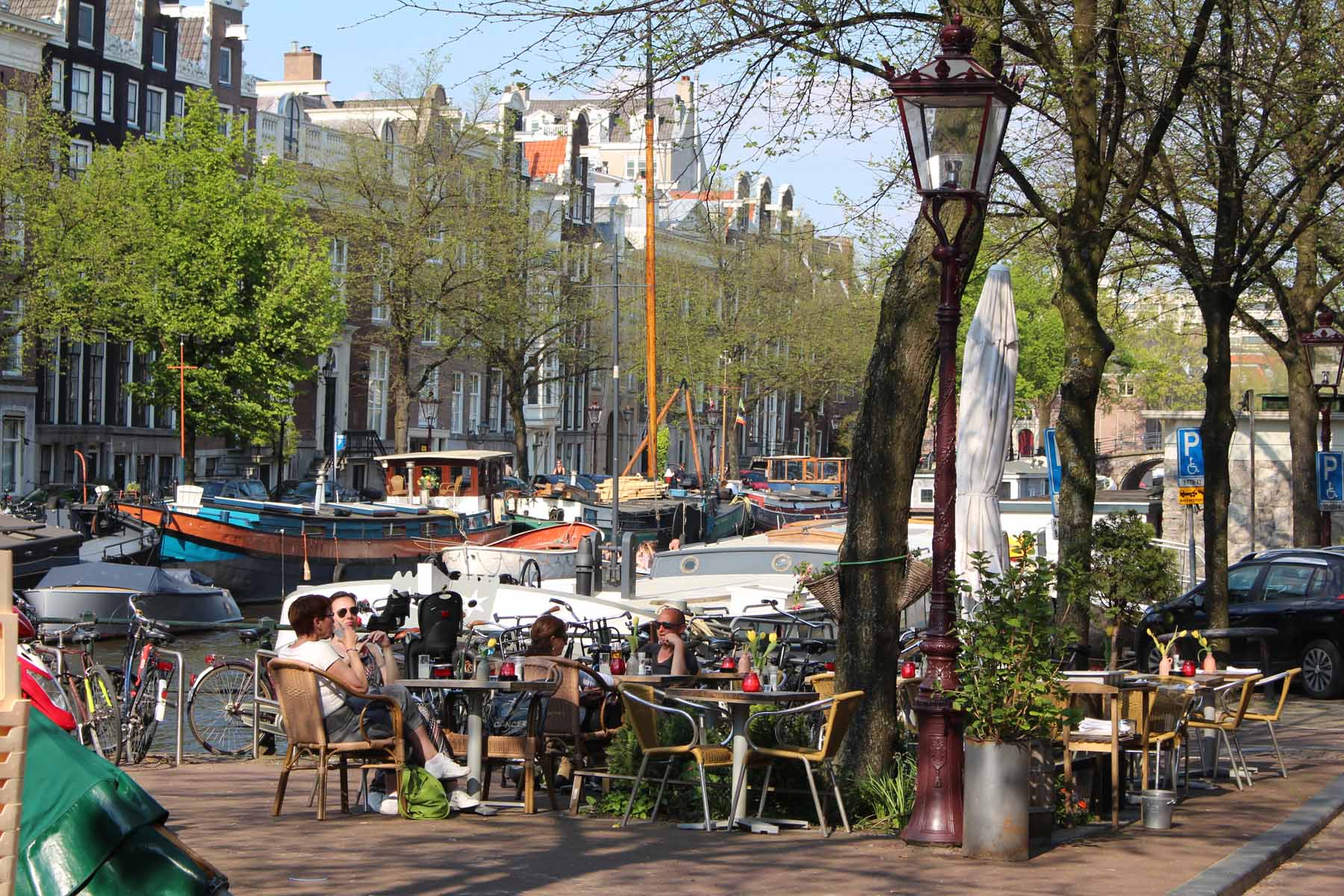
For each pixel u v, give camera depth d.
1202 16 15.82
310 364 62.66
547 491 51.59
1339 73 18.03
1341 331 28.23
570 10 12.22
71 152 43.53
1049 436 19.28
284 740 16.25
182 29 60.12
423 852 8.75
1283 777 13.08
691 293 69.44
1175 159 20.20
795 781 10.32
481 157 57.56
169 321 46.59
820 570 11.02
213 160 47.72
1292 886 8.89
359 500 58.06
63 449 52.72
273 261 48.59
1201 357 74.25
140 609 28.55
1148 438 104.62
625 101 12.83
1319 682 21.19
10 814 3.70
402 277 52.44
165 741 15.70
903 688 11.44
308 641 10.35
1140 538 19.19
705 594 24.09
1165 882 8.27
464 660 14.17
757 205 78.75
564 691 10.70
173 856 4.91
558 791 11.66
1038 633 8.83
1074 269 15.37
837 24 12.44
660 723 10.57
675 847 9.02
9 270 40.91
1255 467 32.59
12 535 20.97
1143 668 21.80
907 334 10.62
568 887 7.73
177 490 40.22
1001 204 19.67
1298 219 22.55
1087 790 10.91
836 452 80.12
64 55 52.94
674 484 66.62
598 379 84.06
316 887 7.62
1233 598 22.25
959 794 9.16
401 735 10.20
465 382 74.38
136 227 43.62
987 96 9.16
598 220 83.75
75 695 13.75
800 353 70.75
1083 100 15.00
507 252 53.88
